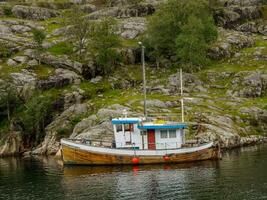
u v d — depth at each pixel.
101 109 108.38
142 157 76.62
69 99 125.06
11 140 113.56
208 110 110.00
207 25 146.50
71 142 78.81
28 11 195.38
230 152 88.56
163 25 147.62
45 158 98.38
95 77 142.62
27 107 118.12
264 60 147.88
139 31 166.88
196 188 56.53
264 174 63.00
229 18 186.12
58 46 156.38
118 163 77.12
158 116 103.94
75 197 55.34
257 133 106.75
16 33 172.62
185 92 126.81
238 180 59.97
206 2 170.75
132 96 122.88
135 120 79.19
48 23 186.25
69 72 137.62
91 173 70.69
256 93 128.75
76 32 153.62
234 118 108.06
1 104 123.12
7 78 129.75
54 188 61.16
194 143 80.62
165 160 76.56
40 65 141.50
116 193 56.09
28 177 71.06
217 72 139.75
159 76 141.88
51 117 119.75
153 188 57.66
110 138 92.88
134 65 151.38
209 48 156.12
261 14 191.88
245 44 165.12
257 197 51.09
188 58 138.62
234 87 131.00
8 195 58.66
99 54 142.62
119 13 190.00
